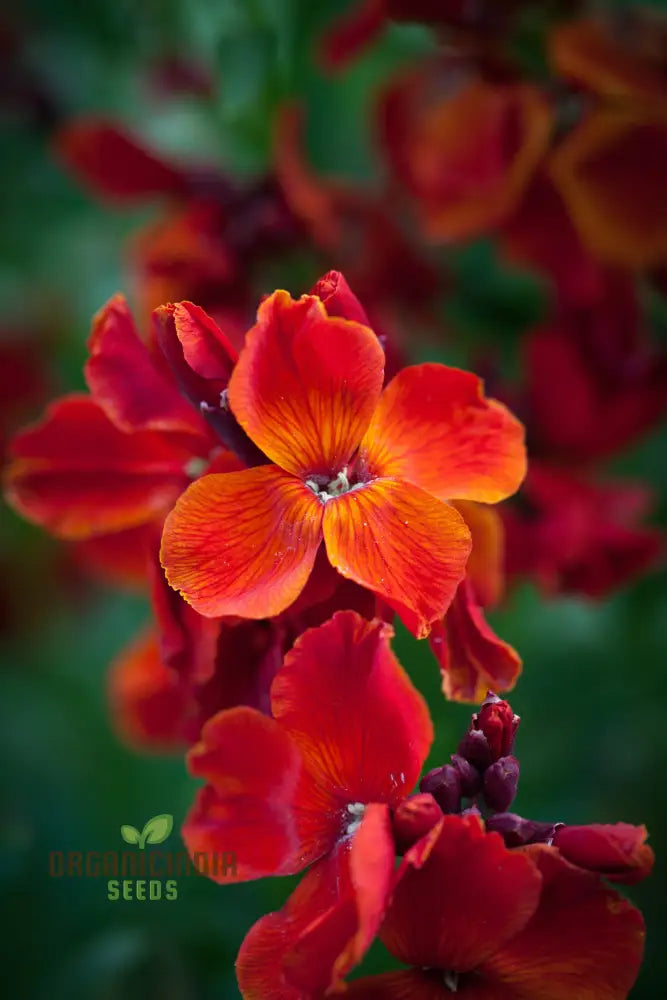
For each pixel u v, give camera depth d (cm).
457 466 16
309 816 15
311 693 15
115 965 20
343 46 22
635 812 22
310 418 16
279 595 15
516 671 16
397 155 22
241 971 15
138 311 22
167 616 16
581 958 15
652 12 21
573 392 21
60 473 17
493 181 22
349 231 22
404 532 15
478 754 15
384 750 15
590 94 20
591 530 20
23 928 21
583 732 22
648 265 21
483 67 21
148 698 20
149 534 17
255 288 22
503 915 15
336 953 14
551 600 22
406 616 15
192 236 22
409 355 22
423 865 15
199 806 15
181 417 17
